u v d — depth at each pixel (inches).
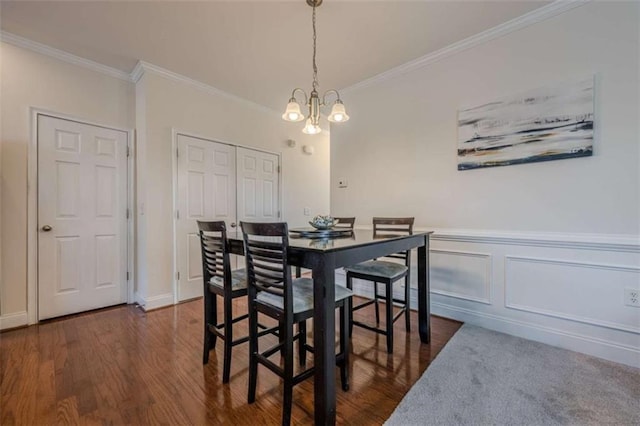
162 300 118.1
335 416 52.9
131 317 106.0
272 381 66.8
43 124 101.7
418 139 112.7
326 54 107.0
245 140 150.5
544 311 84.3
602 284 75.5
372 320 103.9
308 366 72.7
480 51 95.7
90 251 112.3
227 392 62.5
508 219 90.7
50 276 103.2
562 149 80.4
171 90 121.4
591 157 76.6
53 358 76.2
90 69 112.3
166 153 120.0
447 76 104.0
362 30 92.3
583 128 77.3
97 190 113.9
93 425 52.6
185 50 104.1
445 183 105.3
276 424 53.4
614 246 73.0
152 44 100.3
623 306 72.7
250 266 60.8
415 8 82.2
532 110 85.5
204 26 90.4
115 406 57.6
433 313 108.3
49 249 103.0
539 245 84.8
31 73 99.2
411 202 115.0
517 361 73.9
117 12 83.7
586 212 77.6
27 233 98.4
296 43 99.7
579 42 77.9
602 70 74.9
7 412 55.7
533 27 85.2
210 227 70.5
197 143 130.5
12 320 95.5
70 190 107.5
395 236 78.6
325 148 198.2
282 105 157.4
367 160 130.2
